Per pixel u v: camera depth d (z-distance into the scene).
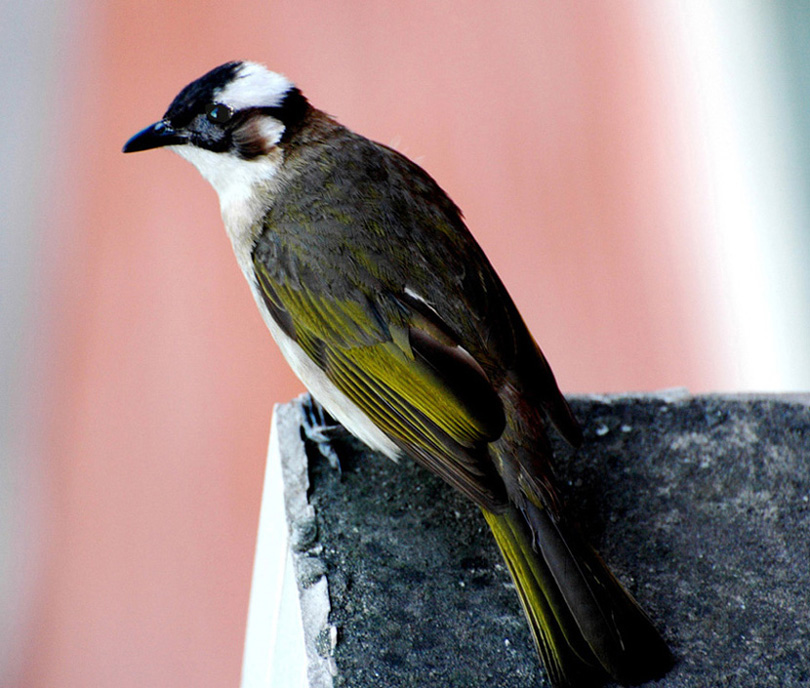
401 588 6.19
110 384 13.45
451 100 14.27
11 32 15.79
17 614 12.52
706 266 13.77
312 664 5.73
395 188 7.57
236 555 12.38
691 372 12.99
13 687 11.97
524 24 15.03
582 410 7.43
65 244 14.52
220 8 15.57
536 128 14.16
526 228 13.62
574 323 13.24
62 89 15.55
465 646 5.88
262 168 7.82
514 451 6.38
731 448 7.09
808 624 5.98
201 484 12.77
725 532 6.56
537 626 5.80
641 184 13.98
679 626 5.98
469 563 6.37
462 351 6.74
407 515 6.68
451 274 7.11
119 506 12.90
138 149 8.05
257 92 7.86
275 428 7.36
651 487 6.89
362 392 7.04
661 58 14.45
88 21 15.98
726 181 14.04
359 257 7.20
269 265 7.50
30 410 13.64
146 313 13.85
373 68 14.56
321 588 6.13
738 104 14.07
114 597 12.37
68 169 14.95
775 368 13.51
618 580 6.02
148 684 11.83
